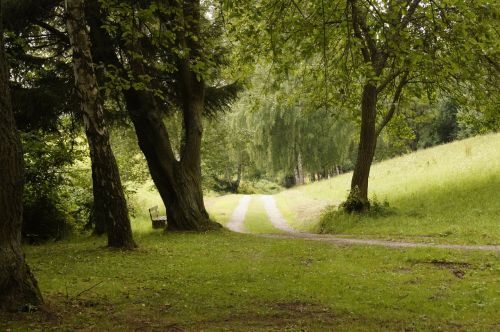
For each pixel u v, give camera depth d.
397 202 25.25
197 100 19.52
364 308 7.33
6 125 6.34
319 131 49.22
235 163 78.19
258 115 48.34
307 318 6.78
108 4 11.48
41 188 18.48
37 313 6.34
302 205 37.09
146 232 20.33
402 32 10.23
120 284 8.60
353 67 11.81
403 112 25.69
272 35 11.24
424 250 12.24
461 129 55.78
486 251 11.88
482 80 18.95
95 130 12.02
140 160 29.06
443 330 6.19
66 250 13.12
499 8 10.82
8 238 6.47
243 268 10.52
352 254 12.59
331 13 11.54
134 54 12.45
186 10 17.36
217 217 34.38
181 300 7.68
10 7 14.62
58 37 16.94
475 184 23.64
